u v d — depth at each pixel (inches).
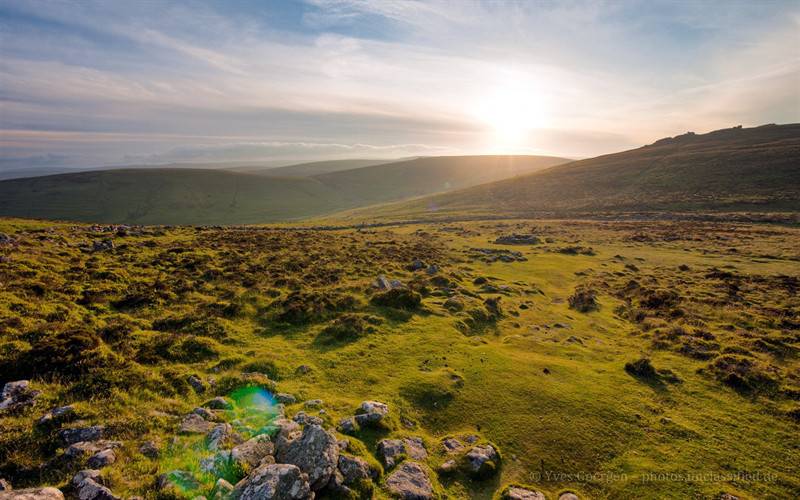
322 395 655.8
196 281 1162.6
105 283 1011.9
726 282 1571.1
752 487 501.4
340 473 441.1
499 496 478.0
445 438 577.9
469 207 6230.3
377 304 1148.5
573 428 614.2
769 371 793.6
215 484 390.3
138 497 372.5
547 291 1593.3
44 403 506.0
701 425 636.7
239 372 700.7
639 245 2662.4
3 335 647.1
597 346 997.2
